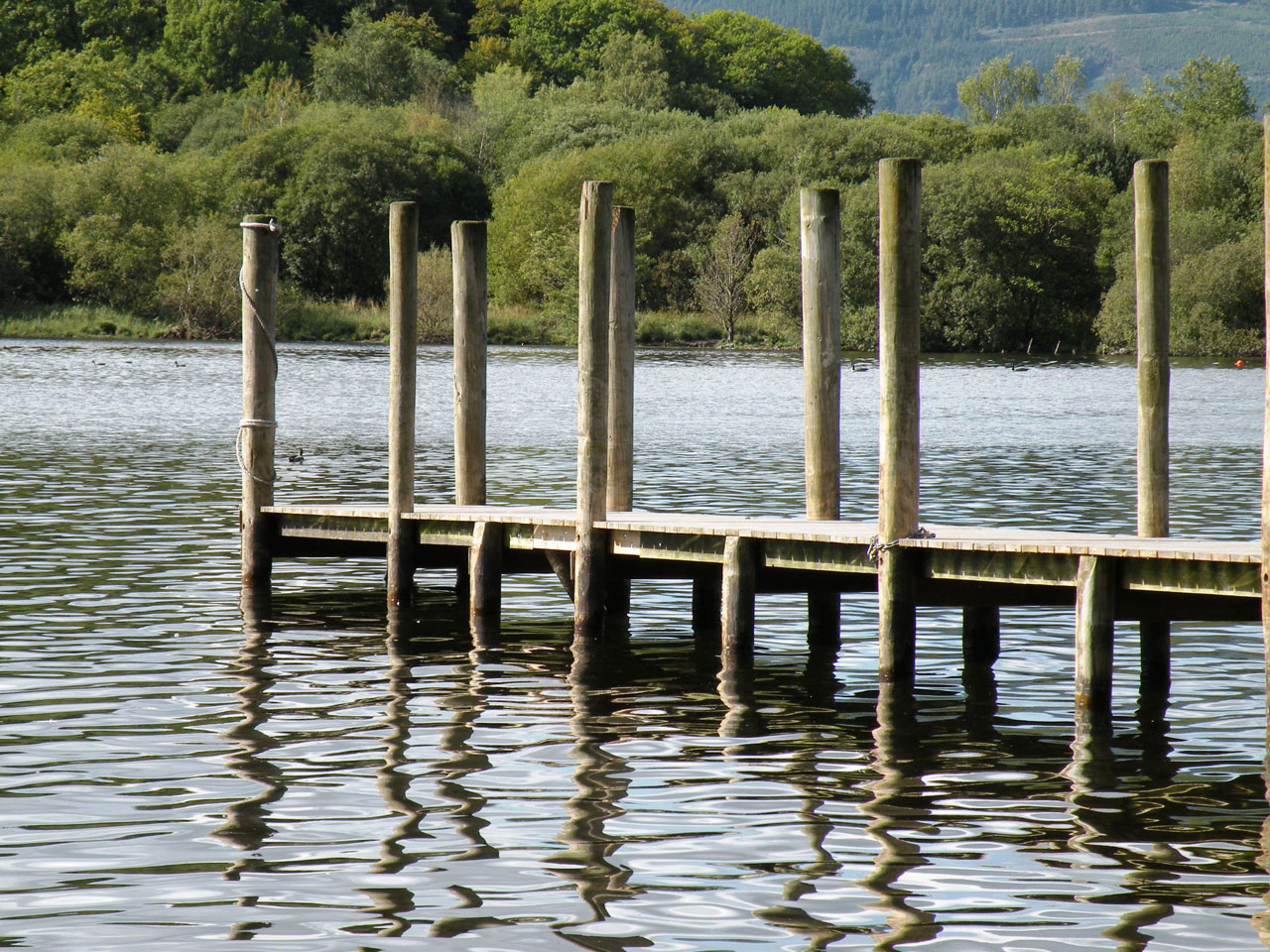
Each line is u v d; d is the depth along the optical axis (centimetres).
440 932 2380
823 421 4572
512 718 3722
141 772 3216
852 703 3934
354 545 5456
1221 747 3503
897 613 3953
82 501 7669
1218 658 4475
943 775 3253
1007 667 4384
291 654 4434
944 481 9206
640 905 2492
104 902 2498
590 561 4566
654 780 3191
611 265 5091
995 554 3825
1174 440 12325
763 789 3136
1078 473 9725
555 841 2798
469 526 4925
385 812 2955
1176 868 2684
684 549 4406
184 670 4175
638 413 14538
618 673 4253
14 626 4716
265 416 5350
